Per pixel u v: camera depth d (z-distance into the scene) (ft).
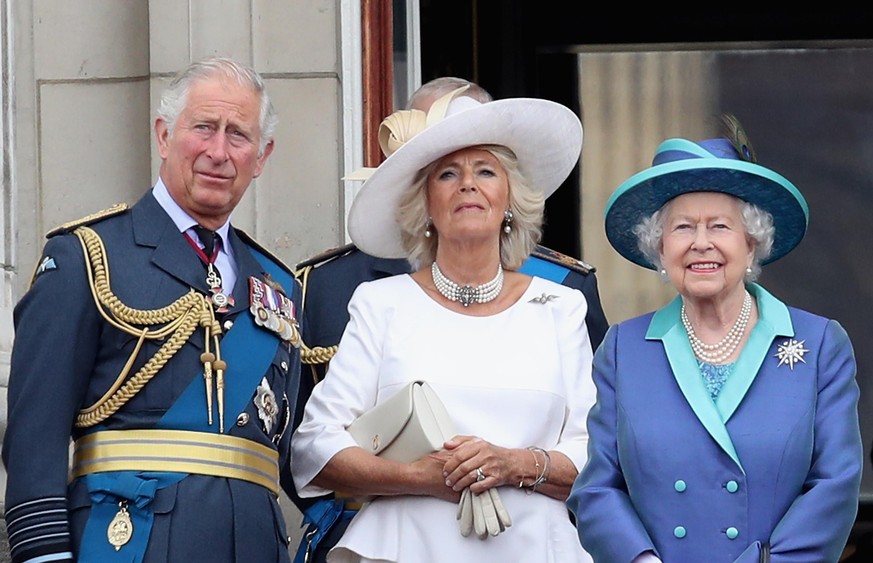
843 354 53.93
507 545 60.59
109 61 81.05
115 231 59.41
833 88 106.32
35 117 81.10
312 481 62.59
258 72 80.23
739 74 107.04
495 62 106.01
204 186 59.62
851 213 105.29
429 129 62.95
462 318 63.31
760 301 55.16
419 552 60.85
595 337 70.79
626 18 107.24
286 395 60.95
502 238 65.57
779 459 52.37
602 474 54.60
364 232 66.23
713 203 54.65
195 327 58.44
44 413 56.65
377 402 63.00
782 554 51.26
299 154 80.12
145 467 57.06
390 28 82.84
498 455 60.13
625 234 57.52
